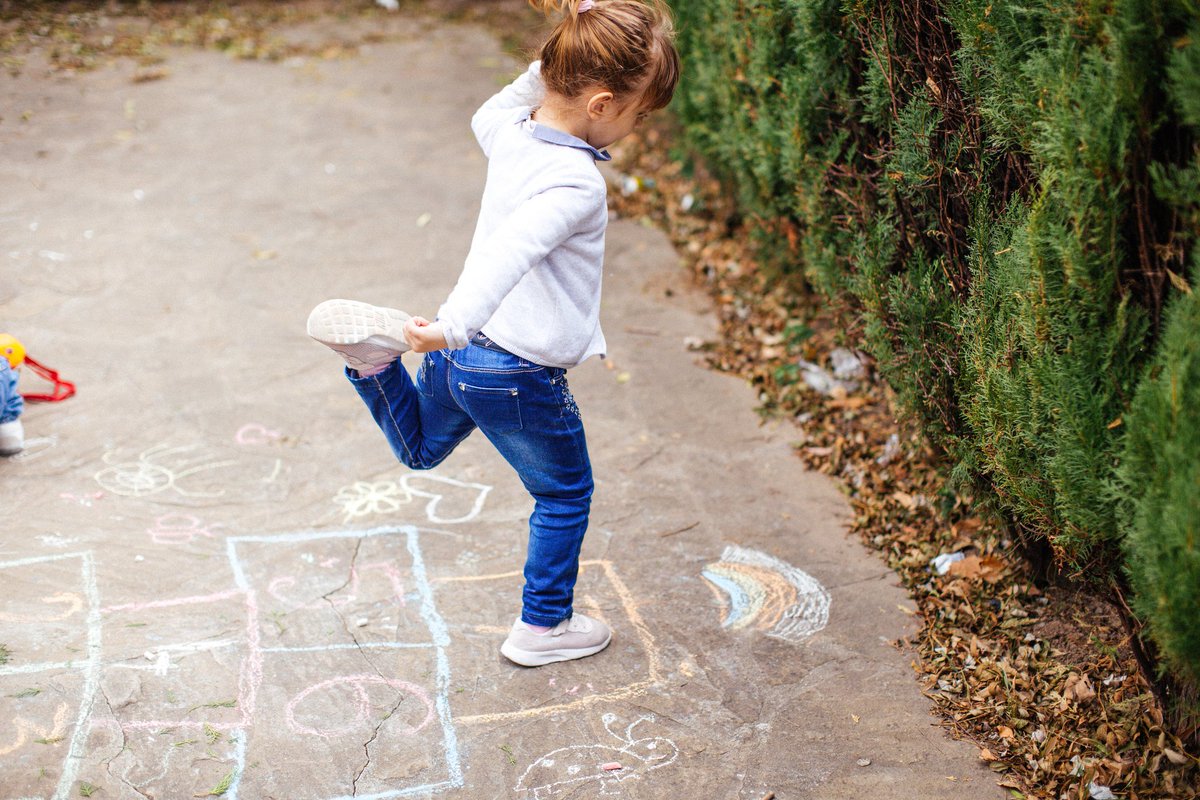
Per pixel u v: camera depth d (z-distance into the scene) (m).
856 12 3.29
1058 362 2.40
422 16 9.36
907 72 3.19
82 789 2.47
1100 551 2.57
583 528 2.86
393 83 7.76
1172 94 2.07
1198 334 2.01
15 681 2.76
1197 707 2.47
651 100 2.56
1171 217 2.28
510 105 2.82
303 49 8.32
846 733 2.78
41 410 3.98
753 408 4.35
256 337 4.59
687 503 3.75
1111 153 2.21
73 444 3.80
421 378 2.79
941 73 3.00
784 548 3.54
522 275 2.38
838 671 3.01
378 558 3.38
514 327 2.54
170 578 3.21
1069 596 3.18
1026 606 3.20
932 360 3.19
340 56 8.24
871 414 4.22
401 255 5.38
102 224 5.43
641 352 4.71
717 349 4.77
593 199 2.47
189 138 6.55
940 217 3.15
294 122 6.94
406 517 3.58
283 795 2.53
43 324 4.53
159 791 2.50
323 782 2.57
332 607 3.15
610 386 4.45
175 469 3.73
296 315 4.79
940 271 3.26
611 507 3.70
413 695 2.85
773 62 4.11
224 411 4.08
